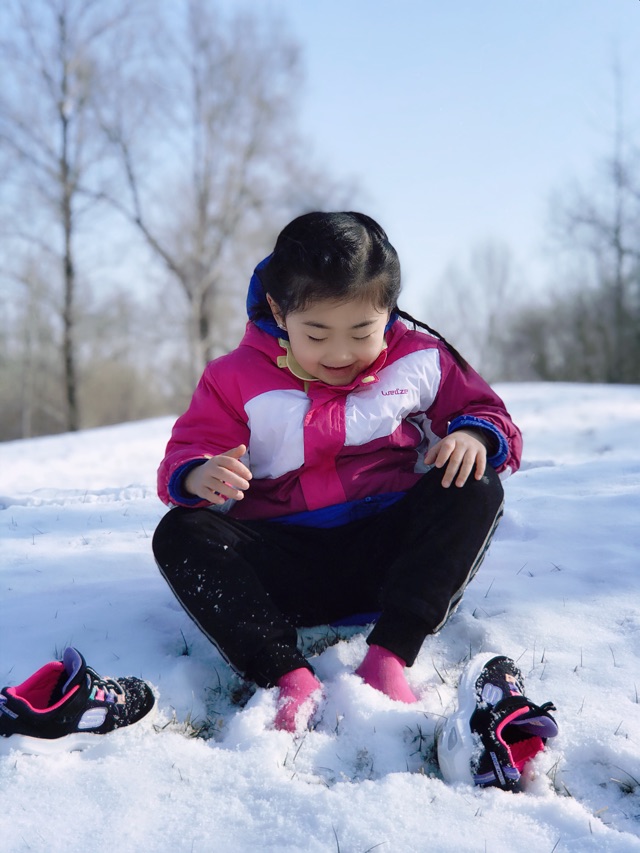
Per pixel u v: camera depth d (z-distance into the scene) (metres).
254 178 25.80
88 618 2.35
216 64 24.73
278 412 2.13
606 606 2.26
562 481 3.66
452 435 2.02
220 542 1.95
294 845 1.36
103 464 7.55
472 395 2.24
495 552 2.69
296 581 2.07
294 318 1.98
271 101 25.28
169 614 2.37
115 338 26.12
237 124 25.41
